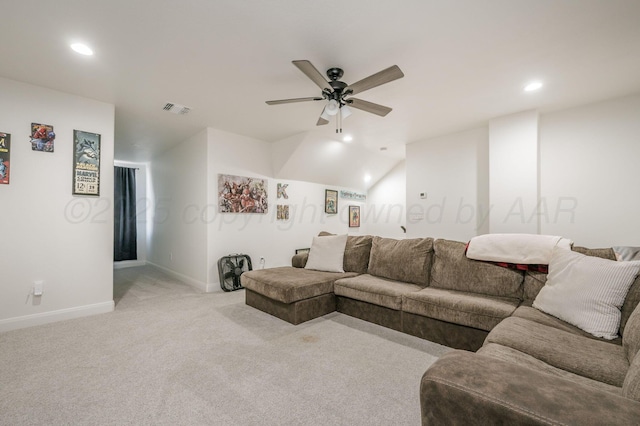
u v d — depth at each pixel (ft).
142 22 6.24
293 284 9.39
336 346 7.72
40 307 9.36
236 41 6.97
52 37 6.75
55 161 9.66
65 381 6.04
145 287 14.28
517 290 7.70
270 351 7.42
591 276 5.59
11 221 8.93
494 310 6.80
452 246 9.19
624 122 10.30
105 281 10.60
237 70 8.36
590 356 4.31
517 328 5.36
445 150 14.94
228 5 5.74
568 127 11.37
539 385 2.53
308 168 17.20
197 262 14.42
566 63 8.09
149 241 20.62
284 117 12.29
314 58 7.73
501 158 12.23
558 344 4.69
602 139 10.70
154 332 8.62
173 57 7.66
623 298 5.20
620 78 8.97
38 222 9.36
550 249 7.37
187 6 5.75
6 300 8.84
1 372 6.38
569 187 11.34
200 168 14.20
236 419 4.94
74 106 10.00
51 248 9.57
